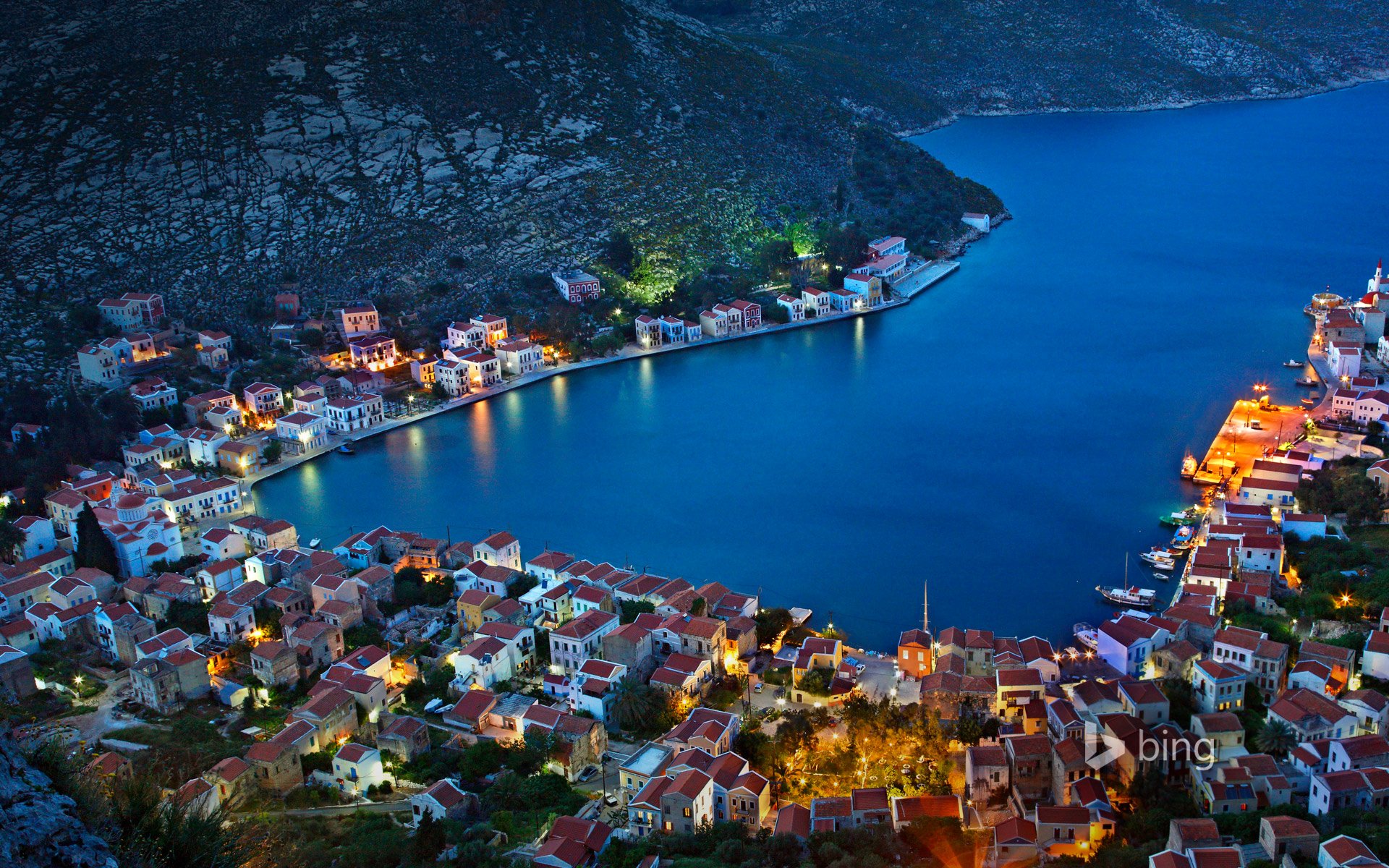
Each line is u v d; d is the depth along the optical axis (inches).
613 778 7175.2
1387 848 5531.5
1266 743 6683.1
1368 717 6909.5
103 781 1990.7
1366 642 7755.9
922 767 6870.1
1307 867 5551.2
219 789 6565.0
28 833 1595.7
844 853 5792.3
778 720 7593.5
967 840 6048.2
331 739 7426.2
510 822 6451.8
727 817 6515.8
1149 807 6264.8
